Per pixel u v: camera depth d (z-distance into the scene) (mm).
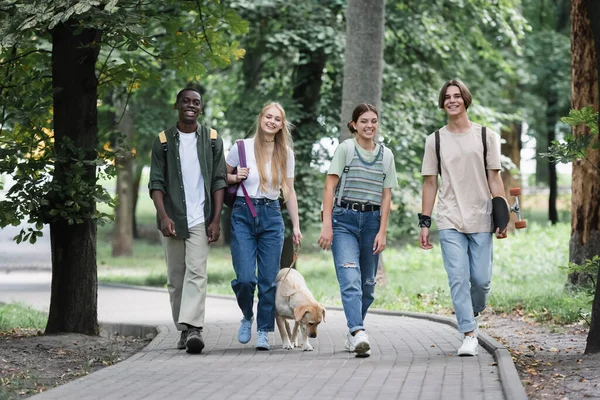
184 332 10828
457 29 28219
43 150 12133
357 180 10211
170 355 10289
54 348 11383
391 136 25938
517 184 42281
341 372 8805
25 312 17641
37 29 10961
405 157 26547
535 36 40062
